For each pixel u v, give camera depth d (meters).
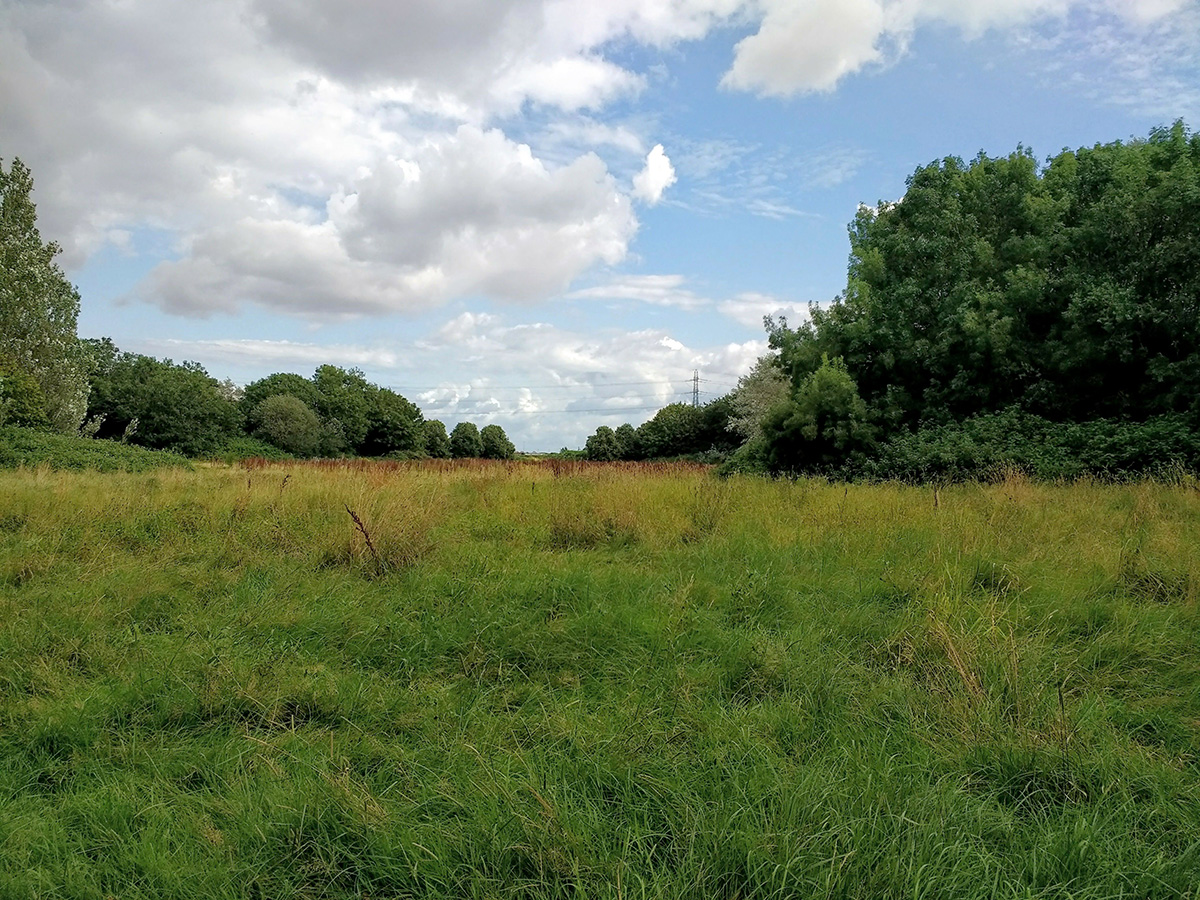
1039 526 7.74
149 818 2.74
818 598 5.43
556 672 4.23
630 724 3.42
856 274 20.69
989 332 16.70
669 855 2.51
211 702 3.68
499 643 4.54
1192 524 7.71
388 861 2.48
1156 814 2.79
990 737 3.25
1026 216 18.48
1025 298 16.86
